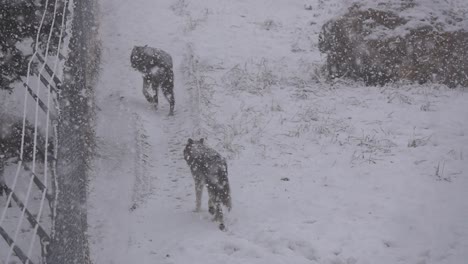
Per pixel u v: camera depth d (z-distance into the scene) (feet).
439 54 58.29
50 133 38.04
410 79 59.06
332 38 60.70
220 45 68.44
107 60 60.54
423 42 58.13
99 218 32.58
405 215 32.63
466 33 58.70
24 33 36.45
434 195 34.99
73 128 28.30
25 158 36.06
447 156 40.86
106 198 34.88
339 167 39.91
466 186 36.01
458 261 27.91
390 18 59.52
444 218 32.17
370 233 30.78
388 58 58.65
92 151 39.78
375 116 49.98
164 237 30.66
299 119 49.57
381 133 46.24
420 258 28.35
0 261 27.40
